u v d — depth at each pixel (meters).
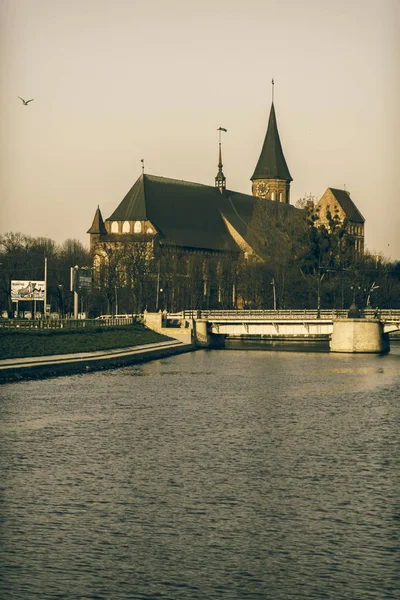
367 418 123.69
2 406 131.12
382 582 61.38
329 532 70.75
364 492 81.69
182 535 69.81
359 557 65.56
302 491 81.88
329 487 83.44
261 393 151.50
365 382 170.12
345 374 186.25
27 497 79.31
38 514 74.50
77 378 171.50
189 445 102.19
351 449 100.75
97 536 69.56
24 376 169.50
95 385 159.62
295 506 77.19
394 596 59.31
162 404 135.75
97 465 91.50
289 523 72.69
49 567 63.50
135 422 118.00
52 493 80.62
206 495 80.38
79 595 59.25
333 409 132.50
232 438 106.88
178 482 84.62
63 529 70.94
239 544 68.00
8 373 165.75
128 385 160.62
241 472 88.81
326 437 108.19
